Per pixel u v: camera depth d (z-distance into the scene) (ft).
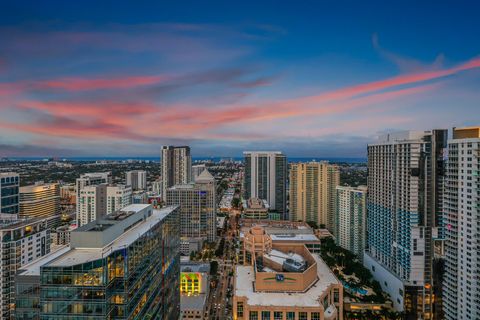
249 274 520.01
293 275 449.89
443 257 636.48
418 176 652.07
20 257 568.00
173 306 533.14
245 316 403.13
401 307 652.07
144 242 377.30
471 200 492.95
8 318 544.62
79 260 295.28
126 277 315.17
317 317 396.57
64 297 287.07
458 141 520.01
